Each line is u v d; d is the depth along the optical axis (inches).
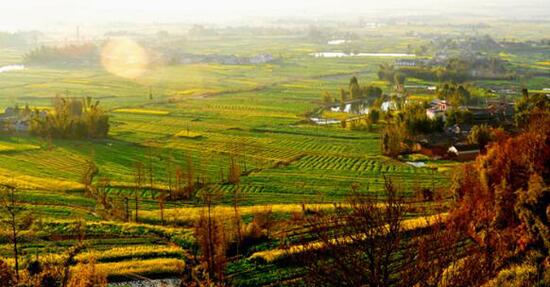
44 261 3100.4
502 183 3056.1
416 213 3634.4
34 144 7165.4
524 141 3467.0
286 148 7140.8
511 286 1943.9
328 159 6589.6
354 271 1406.3
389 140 6776.6
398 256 1651.1
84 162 6402.6
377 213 1456.7
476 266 1491.1
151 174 5703.7
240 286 3061.0
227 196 5044.3
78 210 4559.5
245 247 3563.0
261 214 4018.2
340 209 1675.7
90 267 2849.4
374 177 5738.2
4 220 3905.0
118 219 4303.6
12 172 5895.7
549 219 2409.0
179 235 3821.4
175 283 3105.3
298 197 5007.4
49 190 5182.1
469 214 2180.1
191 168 5787.4
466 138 7007.9
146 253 3476.9
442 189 4741.6
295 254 1696.6
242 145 7293.3
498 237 2129.7
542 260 2202.3
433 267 1413.6
